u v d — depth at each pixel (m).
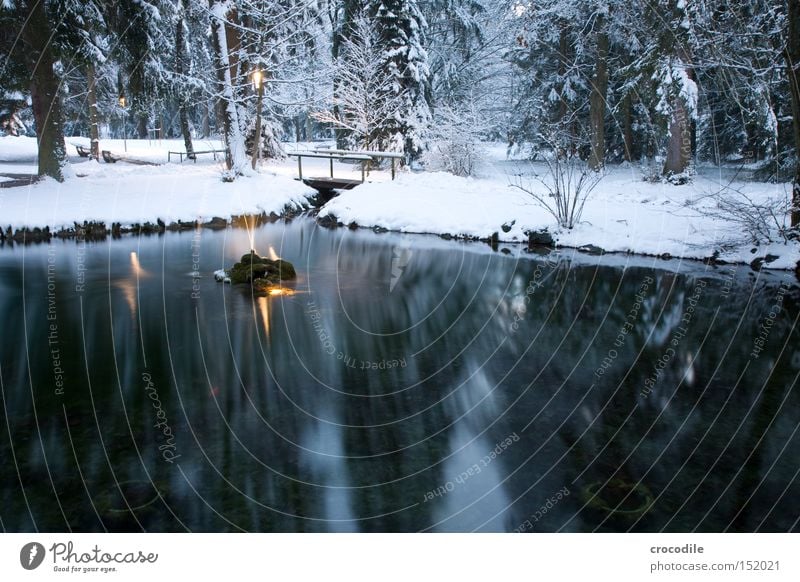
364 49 24.61
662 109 17.80
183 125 26.27
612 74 21.84
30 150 27.12
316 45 24.06
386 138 24.62
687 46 15.35
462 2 29.20
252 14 21.80
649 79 18.08
